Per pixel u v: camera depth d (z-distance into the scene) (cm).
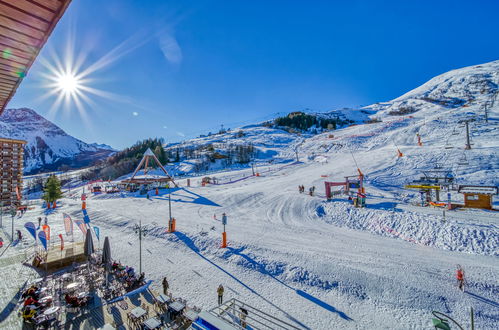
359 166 5384
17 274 1916
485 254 1944
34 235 2030
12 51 304
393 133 7950
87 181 11025
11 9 233
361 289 1644
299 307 1501
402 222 2611
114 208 4272
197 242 2525
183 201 4522
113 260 2181
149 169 9906
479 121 6600
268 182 5534
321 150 8794
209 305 1512
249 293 1655
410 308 1457
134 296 1593
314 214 3309
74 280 1792
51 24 272
